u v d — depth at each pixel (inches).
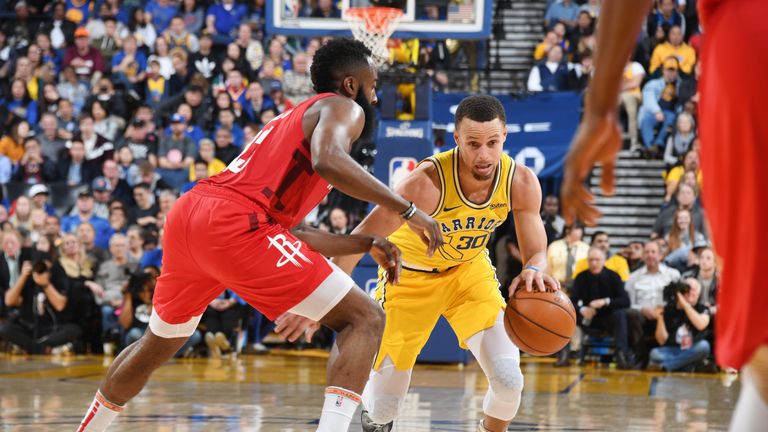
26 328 420.2
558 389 303.7
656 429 212.7
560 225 431.8
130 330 411.5
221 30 552.7
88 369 351.9
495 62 546.6
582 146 56.9
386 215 154.3
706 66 56.2
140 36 550.3
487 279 165.6
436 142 402.6
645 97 478.3
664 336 376.2
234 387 294.5
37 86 532.1
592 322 390.3
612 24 55.0
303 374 341.7
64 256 425.4
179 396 266.8
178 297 132.0
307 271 123.8
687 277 386.0
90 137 488.1
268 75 511.2
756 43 51.9
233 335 414.0
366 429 170.2
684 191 409.1
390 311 166.2
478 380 323.9
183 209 127.2
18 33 582.2
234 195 126.3
